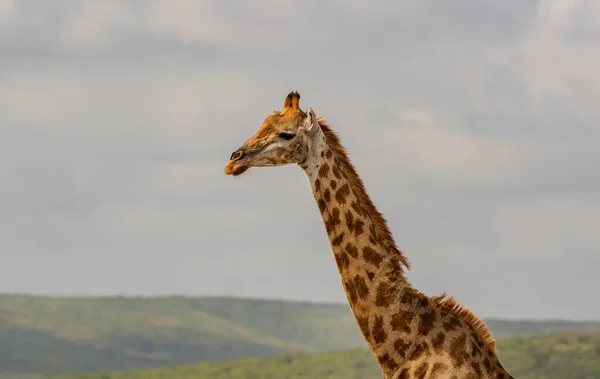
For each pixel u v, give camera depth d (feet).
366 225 155.43
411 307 153.07
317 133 157.28
